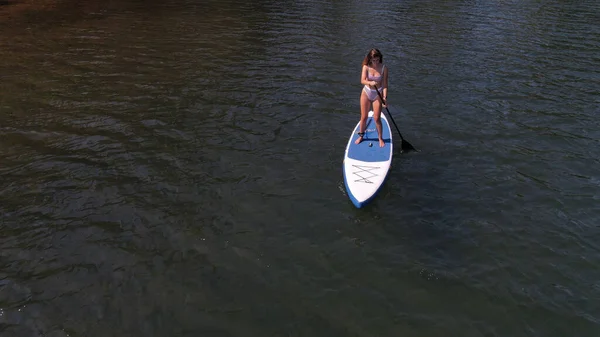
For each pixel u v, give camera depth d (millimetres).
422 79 13984
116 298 5930
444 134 10461
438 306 5883
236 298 5957
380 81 8570
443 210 7750
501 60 15812
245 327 5551
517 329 5551
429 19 22594
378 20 22406
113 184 8297
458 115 11461
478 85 13492
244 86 13195
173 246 6828
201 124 10703
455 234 7184
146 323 5586
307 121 10992
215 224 7328
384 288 6148
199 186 8297
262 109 11609
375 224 7391
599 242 7000
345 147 9789
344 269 6473
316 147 9781
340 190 8281
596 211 7738
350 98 12484
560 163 9266
